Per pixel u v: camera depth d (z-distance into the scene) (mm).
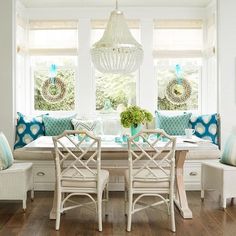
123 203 4168
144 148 3355
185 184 4773
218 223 3418
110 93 5516
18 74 5254
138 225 3395
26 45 5402
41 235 3127
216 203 4117
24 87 5441
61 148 3352
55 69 5477
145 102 5406
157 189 3283
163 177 3268
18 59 5246
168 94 5504
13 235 3119
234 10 4887
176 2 5246
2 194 3758
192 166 4758
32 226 3352
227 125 4914
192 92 5520
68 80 5488
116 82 5508
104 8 5375
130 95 5496
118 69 3613
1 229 3266
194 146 3365
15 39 4953
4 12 4852
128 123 3600
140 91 5402
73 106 5488
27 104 5484
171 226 3252
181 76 5496
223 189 3846
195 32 5426
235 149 3990
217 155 4734
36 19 5391
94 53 3572
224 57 4902
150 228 3311
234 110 4918
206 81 5477
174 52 5387
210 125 4961
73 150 3342
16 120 5016
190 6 5398
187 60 5484
